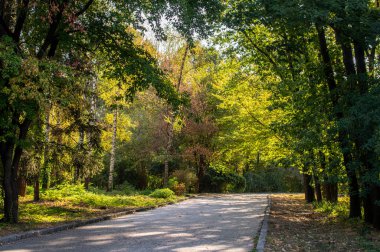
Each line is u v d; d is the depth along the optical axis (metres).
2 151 12.34
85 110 15.76
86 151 16.73
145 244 9.19
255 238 10.15
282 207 21.80
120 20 13.26
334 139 12.98
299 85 14.45
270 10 11.62
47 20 12.88
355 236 10.78
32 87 10.45
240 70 24.09
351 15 11.28
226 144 31.48
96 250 8.38
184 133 37.78
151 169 42.28
